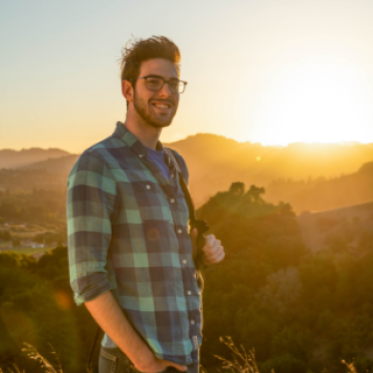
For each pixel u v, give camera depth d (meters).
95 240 1.46
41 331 21.19
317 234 90.06
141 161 1.63
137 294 1.51
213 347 37.00
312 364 38.50
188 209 1.75
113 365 1.56
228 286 54.69
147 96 1.70
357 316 44.62
